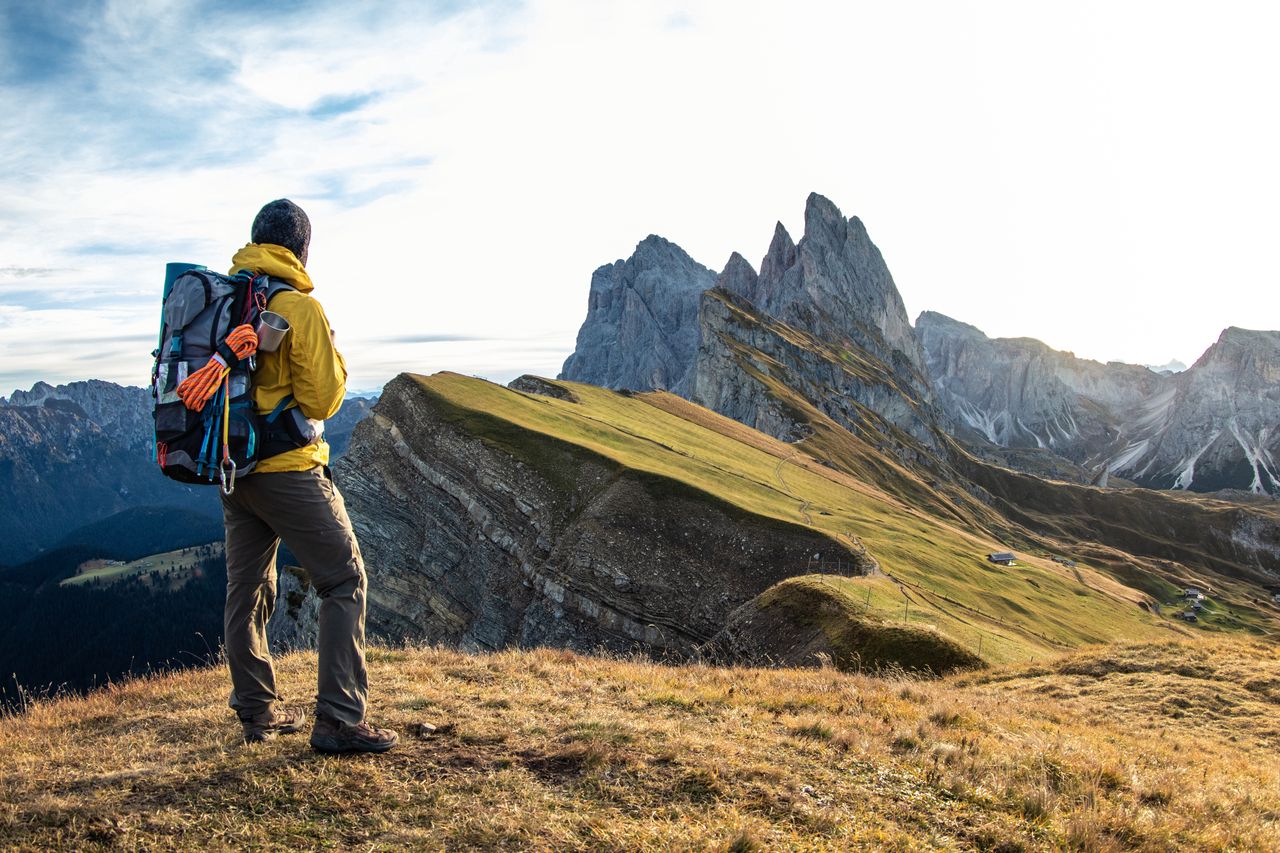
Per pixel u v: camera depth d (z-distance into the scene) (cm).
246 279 541
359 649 622
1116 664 1947
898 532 9875
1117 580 17288
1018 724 1097
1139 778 817
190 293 523
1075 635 7906
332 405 570
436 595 7812
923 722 912
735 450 12200
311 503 577
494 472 7719
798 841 531
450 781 570
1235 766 1109
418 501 8175
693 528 7050
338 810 515
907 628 3516
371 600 8100
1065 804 684
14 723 790
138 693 934
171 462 512
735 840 508
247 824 488
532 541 7275
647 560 6831
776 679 1258
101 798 518
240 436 525
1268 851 657
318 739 596
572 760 634
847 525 8931
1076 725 1274
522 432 8069
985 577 9131
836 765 703
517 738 674
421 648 1185
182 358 514
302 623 7575
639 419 11825
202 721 718
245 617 628
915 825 593
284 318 536
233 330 518
